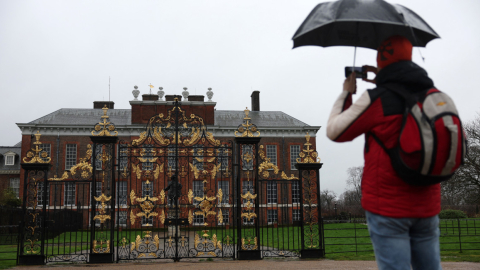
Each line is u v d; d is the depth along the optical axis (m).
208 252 10.96
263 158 11.47
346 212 27.80
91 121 33.31
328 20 2.55
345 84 2.70
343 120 2.34
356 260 10.36
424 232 2.38
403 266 2.25
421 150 1.99
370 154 2.36
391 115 2.21
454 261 9.91
